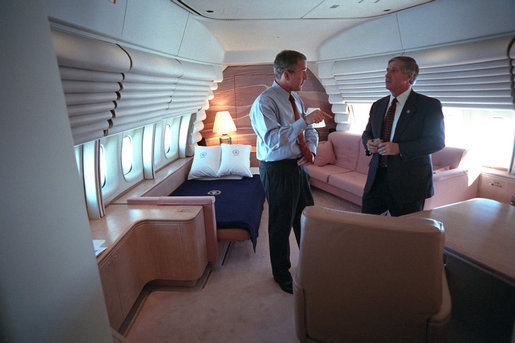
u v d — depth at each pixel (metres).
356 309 1.14
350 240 1.05
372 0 2.44
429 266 0.98
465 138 3.48
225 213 2.84
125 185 2.96
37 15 0.70
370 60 3.60
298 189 2.16
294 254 2.85
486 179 3.23
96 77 1.72
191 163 4.29
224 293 2.32
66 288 0.79
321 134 5.12
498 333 1.34
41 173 0.71
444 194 2.99
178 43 2.73
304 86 4.88
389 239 0.99
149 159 3.28
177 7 2.34
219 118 4.48
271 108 1.98
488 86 2.78
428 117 2.01
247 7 2.41
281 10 2.54
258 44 3.96
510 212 1.61
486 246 1.29
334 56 4.06
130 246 2.12
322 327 1.24
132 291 2.11
